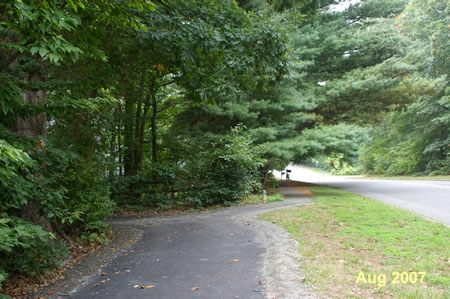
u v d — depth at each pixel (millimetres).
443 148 29609
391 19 19984
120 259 5977
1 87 3652
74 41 4898
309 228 7891
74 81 6793
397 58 17438
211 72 7805
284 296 4004
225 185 14250
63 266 5531
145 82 15555
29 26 3385
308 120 17797
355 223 8031
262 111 15961
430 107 27500
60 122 7789
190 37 6766
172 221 10422
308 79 18312
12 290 4402
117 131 14977
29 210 5910
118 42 6754
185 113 16609
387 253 5461
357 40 17469
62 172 6527
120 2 4922
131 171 16438
